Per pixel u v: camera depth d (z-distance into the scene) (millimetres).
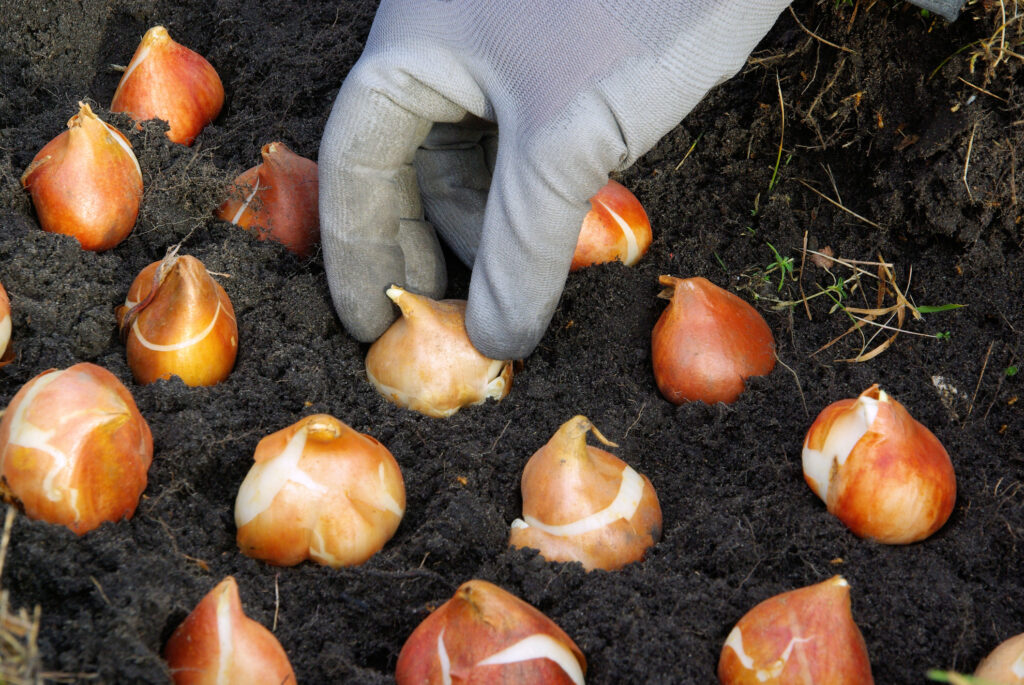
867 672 505
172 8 743
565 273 577
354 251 585
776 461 574
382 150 572
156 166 629
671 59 535
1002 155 616
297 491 527
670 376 593
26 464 507
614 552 541
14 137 644
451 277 646
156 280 566
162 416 558
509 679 493
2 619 469
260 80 718
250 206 627
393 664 527
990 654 517
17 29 704
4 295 558
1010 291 615
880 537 548
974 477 573
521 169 553
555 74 543
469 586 497
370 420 583
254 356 589
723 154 671
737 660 508
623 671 516
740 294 635
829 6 648
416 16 559
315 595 534
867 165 648
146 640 496
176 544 531
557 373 611
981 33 619
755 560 545
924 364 609
